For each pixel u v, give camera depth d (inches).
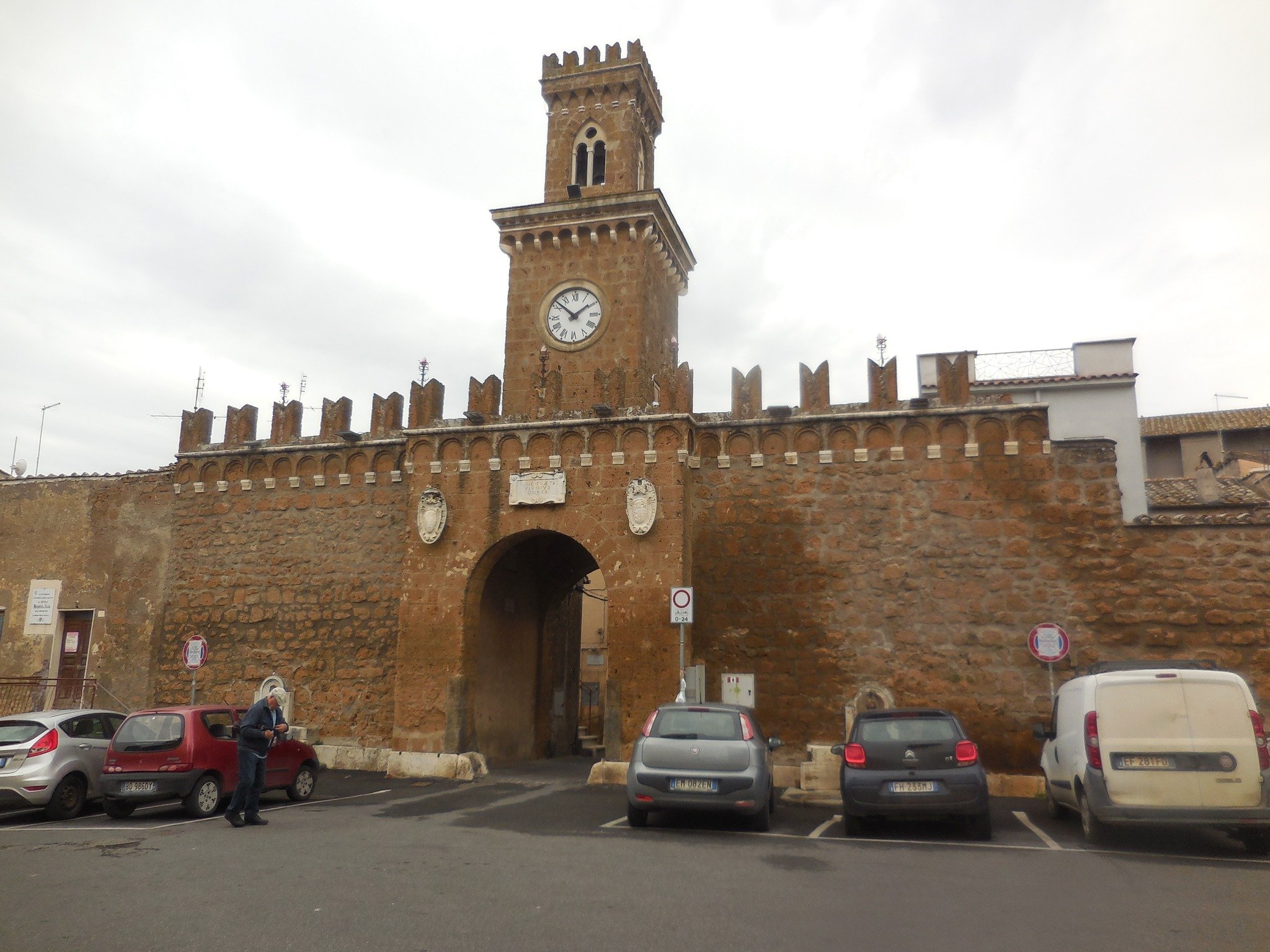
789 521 810.2
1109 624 734.5
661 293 1135.0
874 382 821.2
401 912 314.2
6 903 326.3
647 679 768.3
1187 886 373.4
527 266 1084.5
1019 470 773.9
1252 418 1529.3
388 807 621.9
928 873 396.8
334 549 923.4
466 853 430.3
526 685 1006.4
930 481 789.2
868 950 277.4
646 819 528.7
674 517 794.2
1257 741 456.4
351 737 876.0
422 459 873.5
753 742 530.3
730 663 795.4
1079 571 748.0
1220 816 446.9
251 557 948.0
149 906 321.1
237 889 348.8
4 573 1026.1
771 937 288.8
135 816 601.6
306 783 665.6
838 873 394.9
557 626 1144.2
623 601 788.6
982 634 753.6
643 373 970.1
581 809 610.5
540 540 1029.2
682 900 336.8
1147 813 454.9
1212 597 722.8
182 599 960.9
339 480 934.4
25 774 578.2
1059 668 737.0
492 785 759.1
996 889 365.4
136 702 951.0
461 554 844.6
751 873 390.0
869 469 803.4
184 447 999.6
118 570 995.3
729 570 812.6
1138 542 743.7
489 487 848.9
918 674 759.1
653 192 1046.4
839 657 776.3
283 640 919.0
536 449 846.5
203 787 589.0
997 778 720.3
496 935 287.0
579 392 1031.0
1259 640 708.0
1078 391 1061.8
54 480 1040.8
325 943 276.2
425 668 832.9
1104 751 470.0
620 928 296.0
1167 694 470.9
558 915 312.2
